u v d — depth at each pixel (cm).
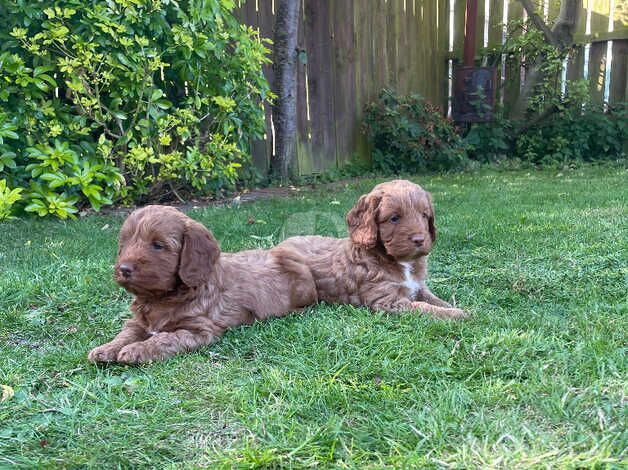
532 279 88
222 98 158
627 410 47
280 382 55
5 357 63
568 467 40
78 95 141
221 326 68
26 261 99
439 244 111
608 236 111
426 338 65
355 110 237
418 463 42
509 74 270
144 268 61
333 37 223
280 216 141
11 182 133
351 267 79
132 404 52
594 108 255
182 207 159
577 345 61
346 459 43
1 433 47
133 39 144
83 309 79
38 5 134
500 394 51
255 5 199
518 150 260
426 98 271
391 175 231
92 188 137
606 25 254
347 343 64
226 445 46
